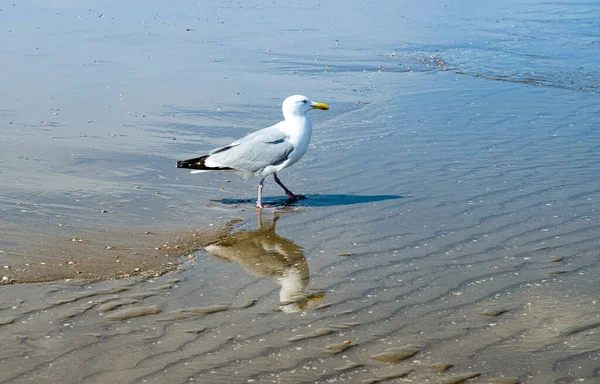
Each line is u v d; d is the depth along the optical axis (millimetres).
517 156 11742
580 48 19625
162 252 8383
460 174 11016
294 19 23953
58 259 8062
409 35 21688
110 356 6145
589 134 12766
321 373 5914
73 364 6016
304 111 10008
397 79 16984
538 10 25031
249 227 9219
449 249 8453
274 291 7430
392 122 13734
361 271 7910
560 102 14812
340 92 15898
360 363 6066
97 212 9547
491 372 5914
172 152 12070
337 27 22797
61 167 11203
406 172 11180
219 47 19844
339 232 9023
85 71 17047
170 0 26781
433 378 5840
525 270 7855
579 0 26672
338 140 12766
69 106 14398
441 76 17188
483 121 13656
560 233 8820
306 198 10258
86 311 6918
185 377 5844
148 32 21453
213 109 14461
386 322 6773
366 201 10070
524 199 9969
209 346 6324
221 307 7066
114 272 7805
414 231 9000
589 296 7203
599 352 6148
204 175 11125
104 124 13383
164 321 6766
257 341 6418
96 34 21016
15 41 19922
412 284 7574
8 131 12836
